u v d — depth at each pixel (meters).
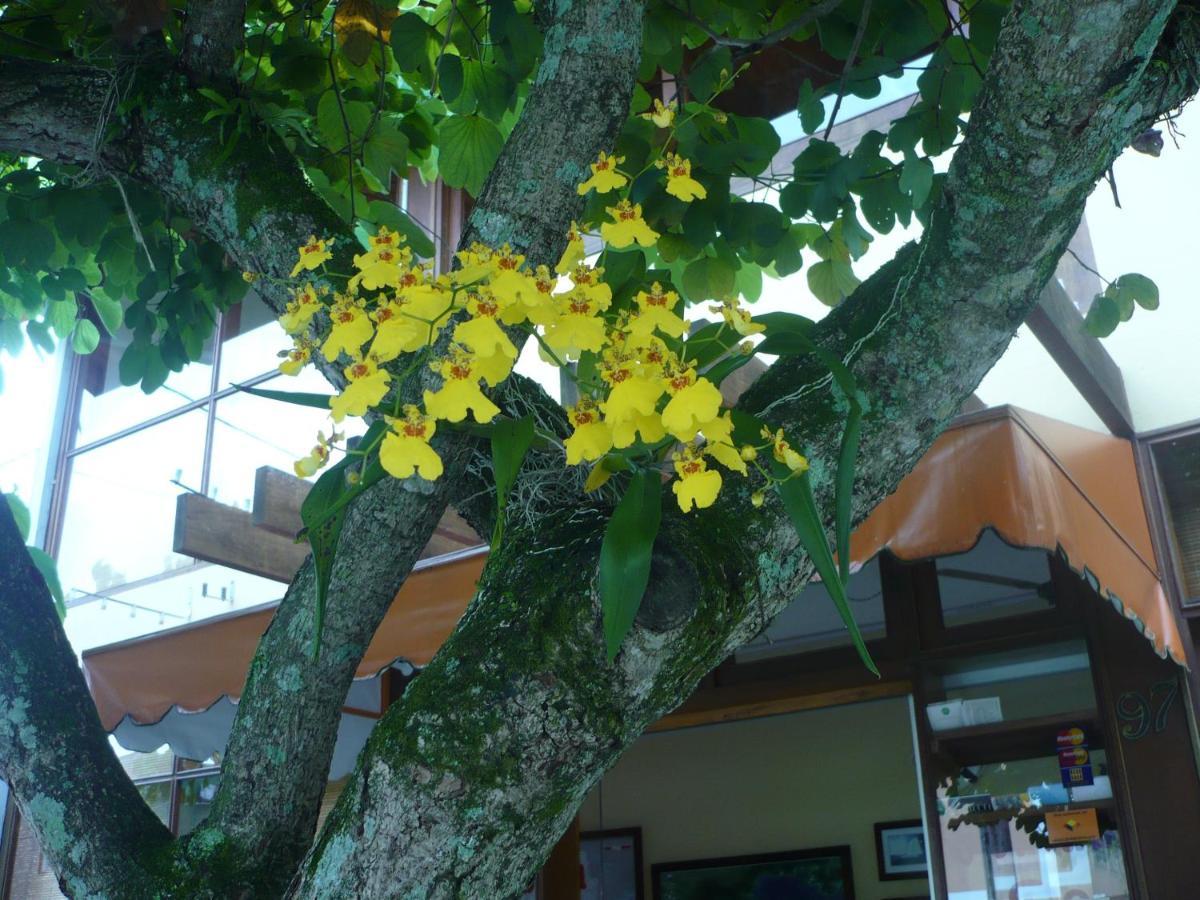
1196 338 3.24
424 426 0.93
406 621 2.84
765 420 1.19
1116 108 1.02
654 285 0.98
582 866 5.88
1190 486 3.20
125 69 1.64
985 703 3.33
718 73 1.96
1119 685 3.07
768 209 1.91
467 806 1.03
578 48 1.30
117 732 4.07
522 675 1.05
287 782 1.36
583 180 1.29
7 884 5.56
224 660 3.19
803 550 1.17
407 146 2.16
